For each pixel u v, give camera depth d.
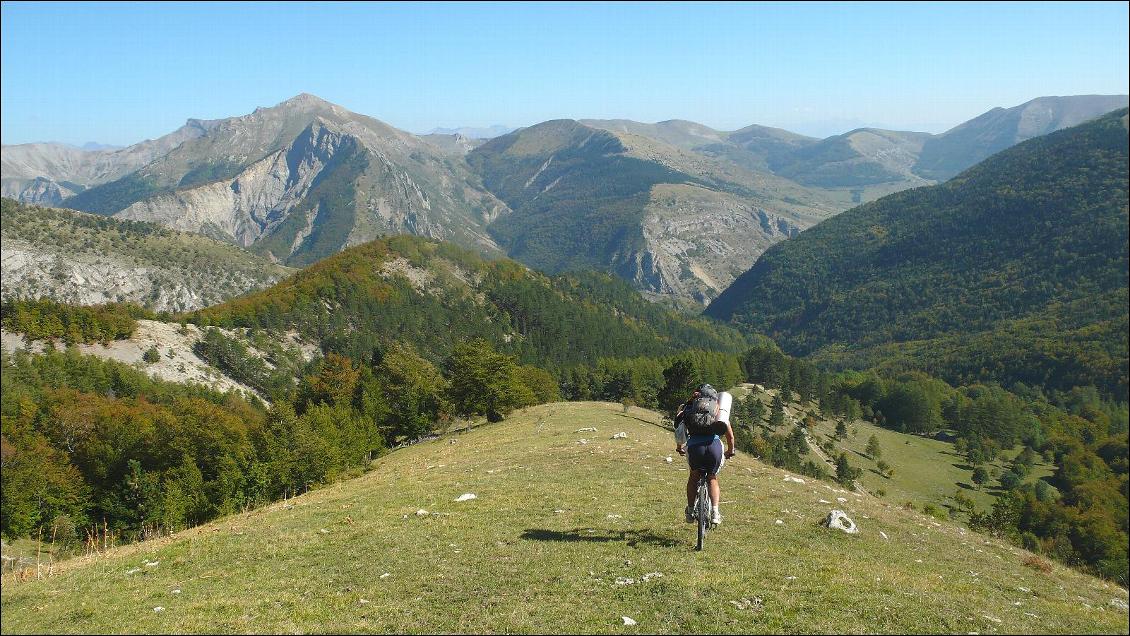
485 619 8.61
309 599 9.90
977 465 154.88
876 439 153.62
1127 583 16.17
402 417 79.94
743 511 16.53
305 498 27.20
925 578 11.35
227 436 74.94
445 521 15.51
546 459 28.05
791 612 8.80
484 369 75.25
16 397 110.44
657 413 83.69
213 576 11.77
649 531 13.84
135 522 54.38
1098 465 149.12
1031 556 15.98
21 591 11.17
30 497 61.00
